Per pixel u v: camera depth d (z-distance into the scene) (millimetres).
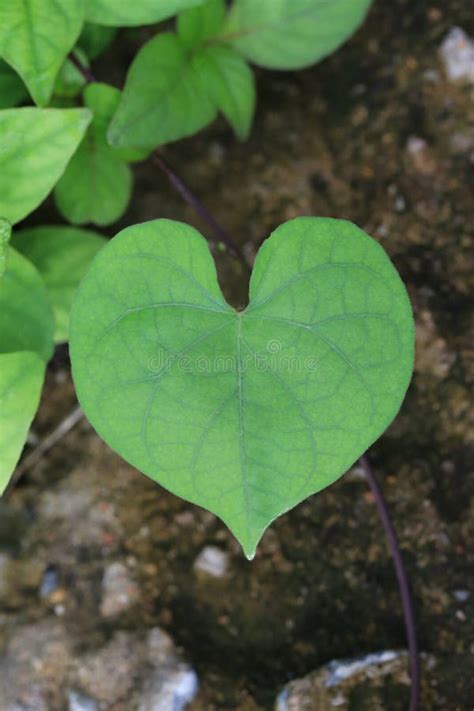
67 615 418
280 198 443
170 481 342
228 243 421
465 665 396
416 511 410
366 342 341
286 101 449
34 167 367
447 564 404
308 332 343
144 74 393
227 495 342
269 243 346
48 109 364
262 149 447
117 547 422
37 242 412
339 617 406
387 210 435
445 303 423
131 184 418
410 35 444
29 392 362
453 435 415
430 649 399
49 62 368
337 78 447
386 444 417
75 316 342
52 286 409
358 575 408
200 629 412
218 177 448
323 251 344
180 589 416
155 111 394
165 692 404
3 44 367
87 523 426
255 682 405
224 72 410
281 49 410
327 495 415
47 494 430
